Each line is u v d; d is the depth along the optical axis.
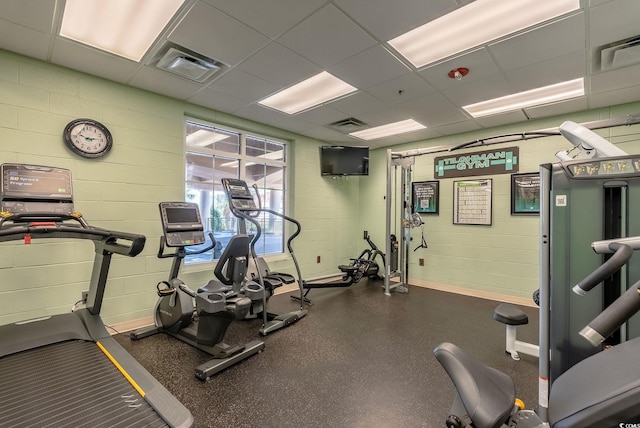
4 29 2.29
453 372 1.10
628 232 1.54
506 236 4.61
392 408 2.03
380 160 6.16
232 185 3.37
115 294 3.21
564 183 1.70
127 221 3.29
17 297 2.65
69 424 1.37
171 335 3.12
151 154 3.47
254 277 3.71
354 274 5.14
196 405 2.03
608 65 2.77
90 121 3.01
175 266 3.19
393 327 3.46
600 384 0.58
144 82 3.22
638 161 1.53
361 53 2.65
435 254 5.34
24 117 2.68
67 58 2.72
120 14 2.16
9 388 1.62
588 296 1.63
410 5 2.04
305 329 3.40
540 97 3.57
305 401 2.09
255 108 4.02
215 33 2.37
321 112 4.14
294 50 2.61
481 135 4.85
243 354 2.63
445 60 2.74
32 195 2.10
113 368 1.85
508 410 0.98
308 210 5.49
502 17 2.17
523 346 2.72
